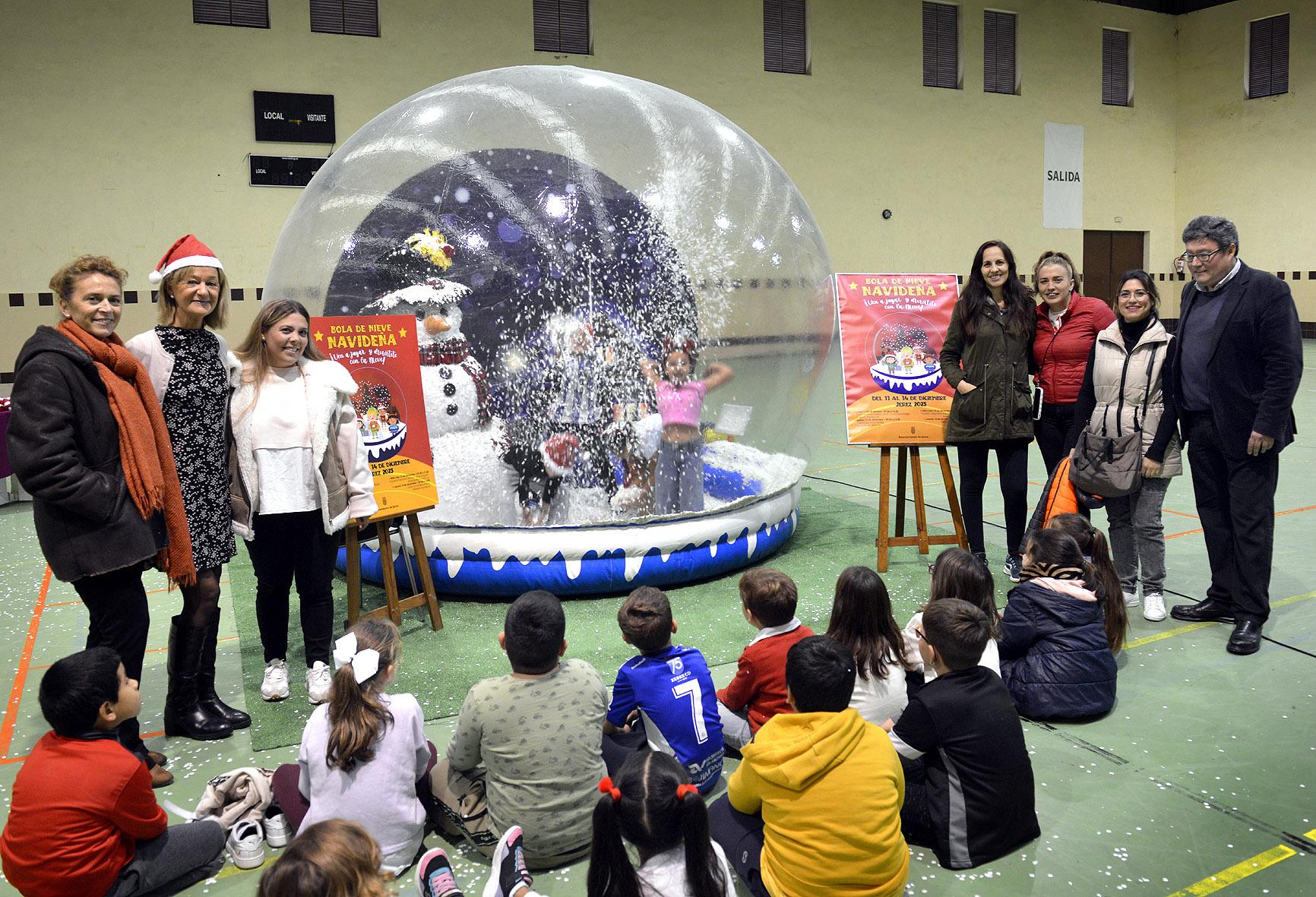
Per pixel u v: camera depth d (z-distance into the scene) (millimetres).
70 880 2021
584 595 4172
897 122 14469
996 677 2381
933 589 2904
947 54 15055
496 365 4070
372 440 3730
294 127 10602
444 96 4551
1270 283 3361
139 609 2639
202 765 2830
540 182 4152
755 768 2004
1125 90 17016
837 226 14172
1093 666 2994
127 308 10047
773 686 2582
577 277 4059
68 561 2480
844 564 4668
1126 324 3846
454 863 2338
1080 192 16422
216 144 10289
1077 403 4000
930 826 2338
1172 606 3990
